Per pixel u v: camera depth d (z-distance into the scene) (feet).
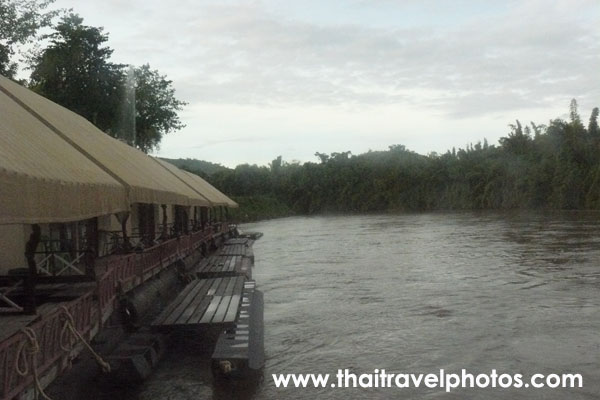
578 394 24.41
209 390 26.76
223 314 33.01
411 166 287.89
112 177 26.91
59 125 30.17
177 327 31.07
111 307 26.96
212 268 58.49
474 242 95.66
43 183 16.12
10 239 35.81
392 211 280.72
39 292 26.08
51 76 81.56
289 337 35.99
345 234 133.90
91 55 85.10
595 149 217.56
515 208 238.27
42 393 15.89
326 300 48.29
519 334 34.04
